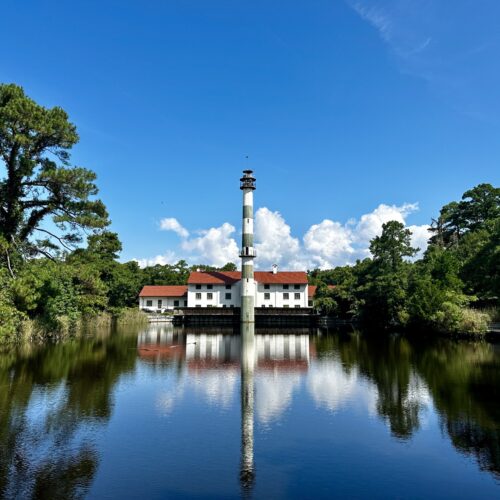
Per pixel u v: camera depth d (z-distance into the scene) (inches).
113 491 383.6
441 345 1337.4
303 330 2159.2
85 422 571.5
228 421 584.1
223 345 1477.6
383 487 397.1
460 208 2962.6
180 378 871.1
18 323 1206.9
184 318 2625.5
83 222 1216.8
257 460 454.6
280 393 745.0
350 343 1517.0
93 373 895.7
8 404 647.8
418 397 701.3
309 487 395.2
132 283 2787.9
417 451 478.3
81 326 1775.3
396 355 1164.5
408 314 1769.2
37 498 369.1
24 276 1208.2
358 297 2365.9
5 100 1194.6
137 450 478.0
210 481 405.4
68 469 428.1
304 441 509.0
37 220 1274.6
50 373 878.4
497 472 427.2
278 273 3051.2
